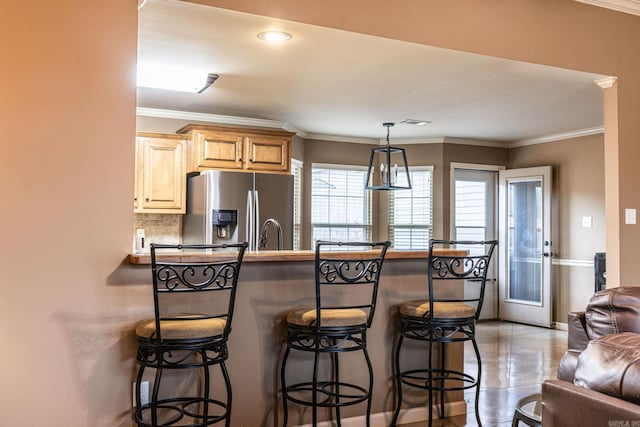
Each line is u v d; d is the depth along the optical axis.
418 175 7.48
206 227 5.30
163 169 5.60
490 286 7.70
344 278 2.92
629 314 2.06
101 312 2.65
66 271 2.60
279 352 3.10
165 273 2.80
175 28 3.43
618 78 4.32
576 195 6.86
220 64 4.16
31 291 2.54
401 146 7.54
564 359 2.14
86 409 2.61
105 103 2.71
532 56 4.00
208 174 5.31
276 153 5.87
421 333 3.54
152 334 2.51
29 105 2.58
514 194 7.54
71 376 2.59
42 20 2.62
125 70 2.76
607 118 4.38
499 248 7.64
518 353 5.52
